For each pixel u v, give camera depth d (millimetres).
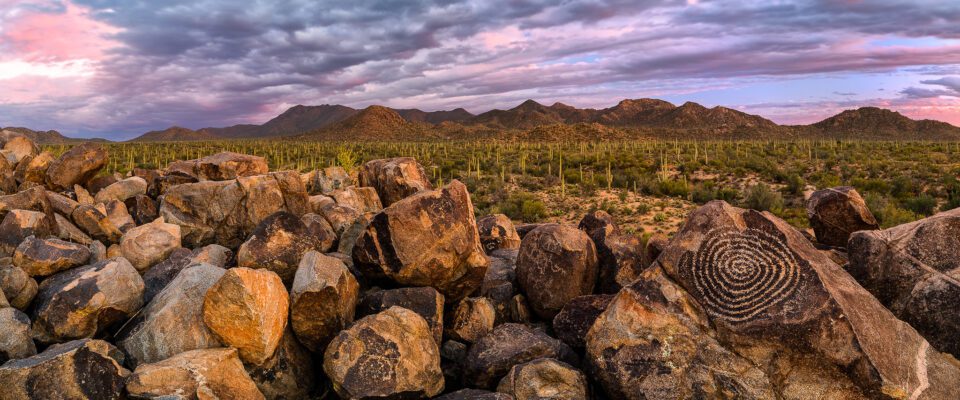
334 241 6926
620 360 4453
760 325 4125
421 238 5488
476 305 5805
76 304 4527
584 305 5477
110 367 3908
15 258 4961
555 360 4703
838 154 51375
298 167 50812
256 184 7047
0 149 9391
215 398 3918
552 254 5965
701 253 4512
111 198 7945
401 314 4844
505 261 7250
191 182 8023
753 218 4543
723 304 4316
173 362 3953
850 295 4184
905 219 20625
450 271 5637
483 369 4957
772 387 4016
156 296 4895
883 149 60219
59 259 5125
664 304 4477
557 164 49656
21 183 8266
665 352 4332
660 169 43375
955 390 3896
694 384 4191
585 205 28953
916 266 4898
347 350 4527
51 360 3719
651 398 4270
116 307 4770
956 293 4594
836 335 3914
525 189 35438
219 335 4410
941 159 44344
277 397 4645
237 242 7121
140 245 5961
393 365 4512
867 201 24781
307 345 4961
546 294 5938
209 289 4340
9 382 3607
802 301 4086
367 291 6000
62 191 7910
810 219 7316
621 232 6840
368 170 9742
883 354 3873
